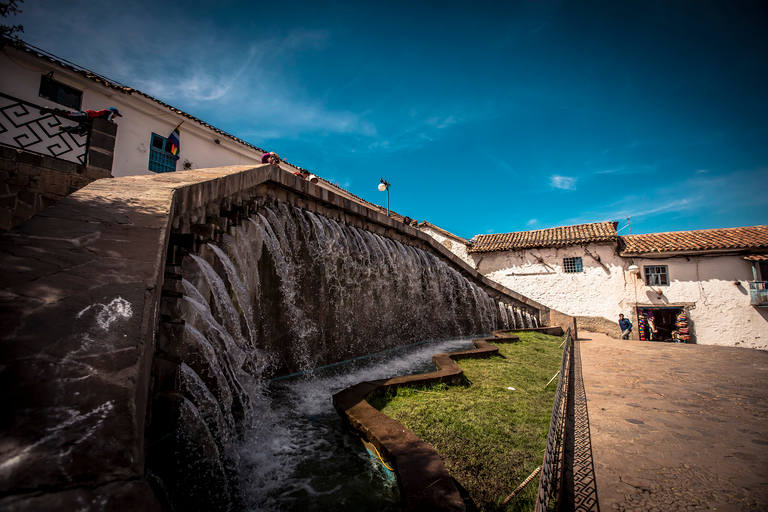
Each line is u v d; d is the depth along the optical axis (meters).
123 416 1.61
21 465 1.29
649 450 4.23
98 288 2.29
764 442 4.46
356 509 3.00
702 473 3.69
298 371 6.96
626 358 10.98
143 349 2.02
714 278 17.45
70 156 9.84
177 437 3.88
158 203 3.83
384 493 3.23
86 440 1.46
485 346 9.37
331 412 5.03
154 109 12.57
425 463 3.19
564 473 3.69
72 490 1.27
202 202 5.01
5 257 2.35
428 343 11.44
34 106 6.13
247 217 6.21
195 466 3.63
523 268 21.72
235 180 5.90
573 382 7.53
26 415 1.46
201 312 4.40
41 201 5.99
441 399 5.25
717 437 4.62
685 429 4.89
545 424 4.59
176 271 4.53
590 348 13.34
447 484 2.86
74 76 10.45
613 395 6.56
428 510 2.50
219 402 4.66
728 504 3.12
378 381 5.64
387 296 10.05
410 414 4.56
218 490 3.27
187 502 3.08
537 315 16.81
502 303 15.69
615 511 3.04
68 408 1.55
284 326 6.71
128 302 2.26
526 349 10.17
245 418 4.68
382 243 10.34
